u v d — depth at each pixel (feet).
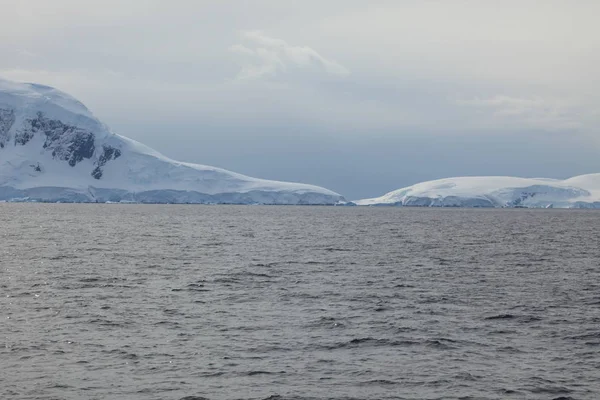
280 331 161.99
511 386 122.52
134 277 253.65
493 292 223.71
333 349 146.20
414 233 571.28
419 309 191.11
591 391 120.06
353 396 117.39
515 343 152.25
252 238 485.97
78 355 138.62
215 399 115.24
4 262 301.84
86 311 183.52
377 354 142.51
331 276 262.67
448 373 129.80
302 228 639.76
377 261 321.73
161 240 453.58
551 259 340.39
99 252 354.74
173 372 128.77
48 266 286.66
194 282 241.35
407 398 116.78
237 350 144.25
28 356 137.28
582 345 150.61
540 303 202.39
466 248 408.87
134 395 116.37
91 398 114.62
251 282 243.60
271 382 123.95
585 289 232.53
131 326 165.58
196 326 166.50
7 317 174.60
